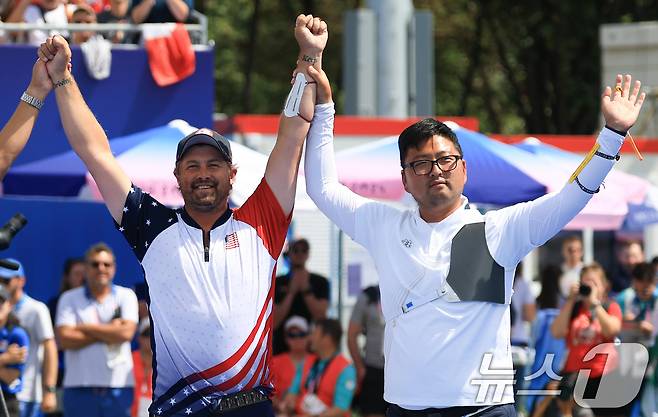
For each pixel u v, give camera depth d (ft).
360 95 104.99
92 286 66.39
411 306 34.83
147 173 61.93
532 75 188.75
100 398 65.87
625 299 73.56
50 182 64.39
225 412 35.29
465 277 34.55
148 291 35.81
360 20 105.29
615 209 67.87
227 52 203.72
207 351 35.09
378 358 75.10
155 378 35.91
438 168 34.99
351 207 37.06
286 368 69.77
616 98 34.53
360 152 68.08
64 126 37.06
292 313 78.89
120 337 66.03
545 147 76.79
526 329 83.97
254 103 212.23
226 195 36.01
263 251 36.09
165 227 35.86
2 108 77.56
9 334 63.16
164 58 78.95
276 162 36.83
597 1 174.50
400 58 105.91
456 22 200.34
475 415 34.32
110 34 82.17
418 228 35.65
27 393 64.23
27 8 79.77
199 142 35.65
